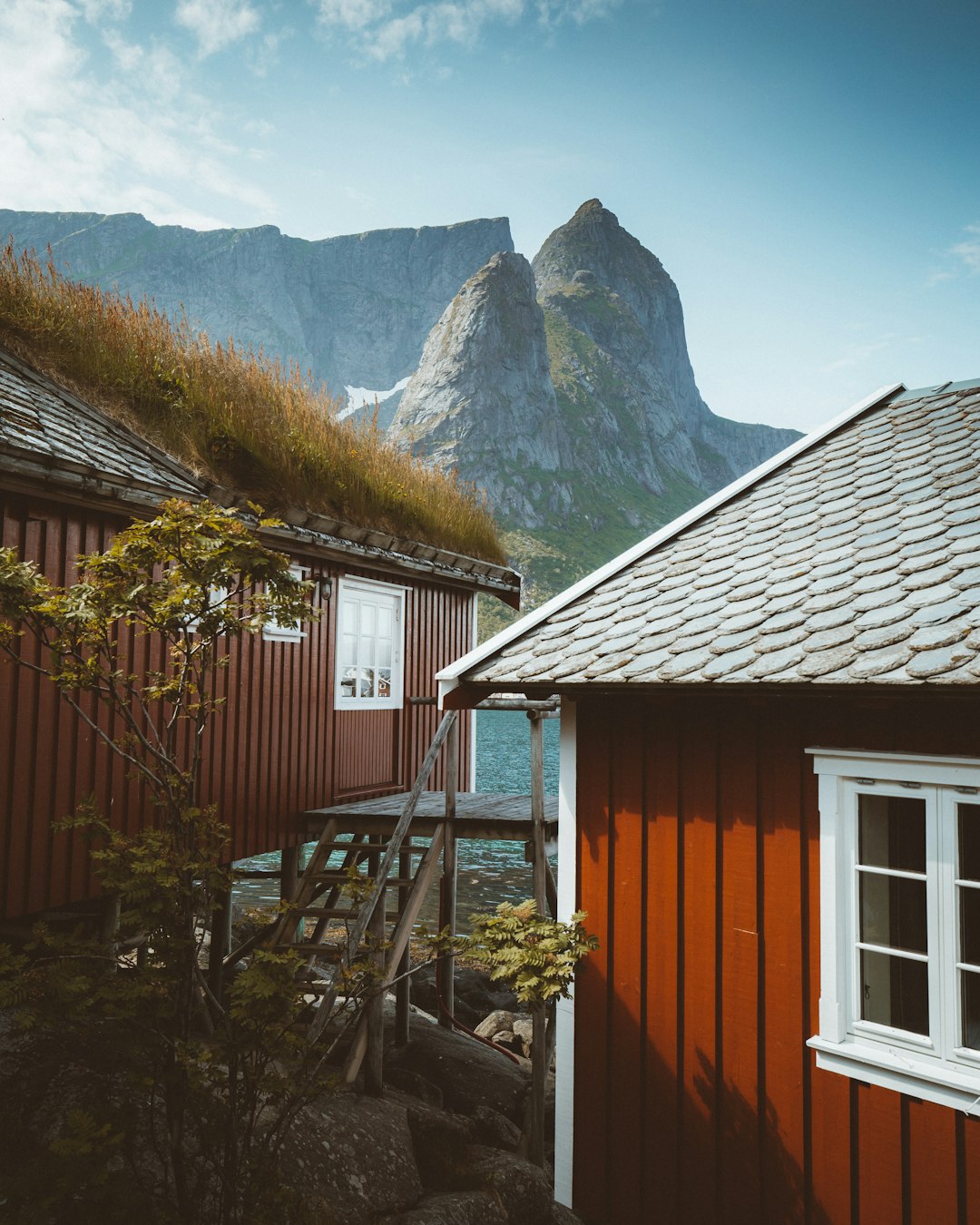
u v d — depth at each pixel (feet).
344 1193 16.84
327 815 28.63
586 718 18.98
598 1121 18.16
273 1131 14.53
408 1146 19.17
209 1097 14.17
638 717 18.30
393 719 35.73
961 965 14.33
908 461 22.02
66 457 20.30
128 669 22.95
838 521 20.33
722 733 17.22
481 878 69.77
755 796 16.76
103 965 14.15
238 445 30.14
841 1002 15.39
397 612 35.96
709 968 17.04
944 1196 14.25
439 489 43.11
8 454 19.07
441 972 36.29
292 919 23.43
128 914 13.85
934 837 14.67
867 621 15.43
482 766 139.54
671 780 17.81
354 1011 17.99
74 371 28.53
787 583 18.12
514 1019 36.29
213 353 38.24
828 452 24.70
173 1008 13.94
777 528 21.20
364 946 20.01
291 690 29.43
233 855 26.71
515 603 43.68
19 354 27.37
